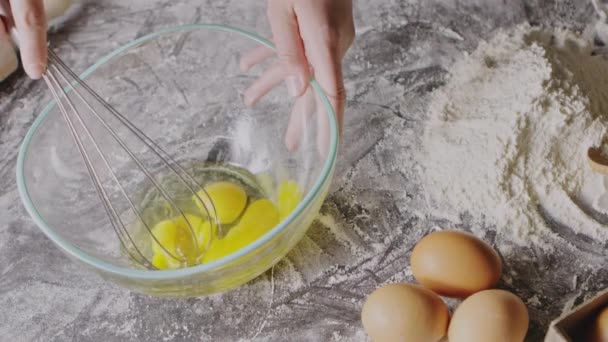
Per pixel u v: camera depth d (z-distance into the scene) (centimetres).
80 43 86
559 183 68
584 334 58
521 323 57
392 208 69
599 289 63
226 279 60
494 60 77
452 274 60
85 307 67
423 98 76
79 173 70
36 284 68
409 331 58
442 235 62
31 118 79
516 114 71
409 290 59
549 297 63
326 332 63
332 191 71
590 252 65
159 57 74
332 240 68
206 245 66
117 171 73
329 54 65
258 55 71
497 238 67
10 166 76
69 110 69
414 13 83
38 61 62
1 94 81
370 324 60
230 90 75
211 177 72
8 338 66
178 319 65
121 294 67
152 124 76
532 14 81
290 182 69
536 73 73
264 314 65
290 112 71
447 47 80
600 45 79
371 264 67
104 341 65
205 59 74
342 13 67
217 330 65
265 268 62
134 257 66
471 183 69
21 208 73
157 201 71
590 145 69
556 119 70
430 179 70
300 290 66
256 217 67
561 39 79
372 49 81
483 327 57
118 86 74
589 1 81
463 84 75
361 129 74
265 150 72
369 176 71
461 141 71
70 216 67
